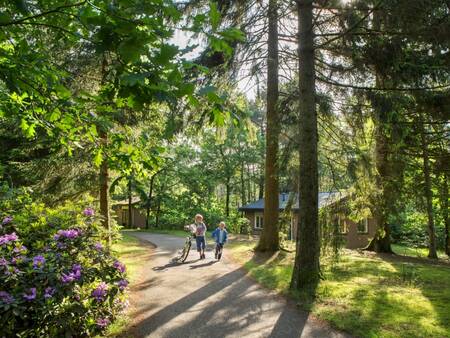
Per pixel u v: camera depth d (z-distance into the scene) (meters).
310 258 8.84
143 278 10.23
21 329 4.47
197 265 12.44
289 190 13.28
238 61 12.64
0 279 4.37
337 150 11.58
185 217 37.81
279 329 6.19
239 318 6.75
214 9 2.11
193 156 40.31
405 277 10.13
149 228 41.50
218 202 42.69
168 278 10.21
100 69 10.05
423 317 6.67
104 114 4.44
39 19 2.58
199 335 5.91
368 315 6.80
